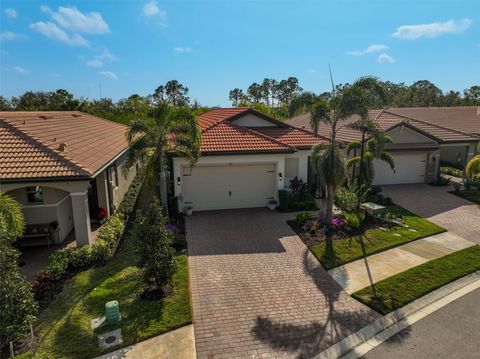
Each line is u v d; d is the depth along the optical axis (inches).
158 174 602.5
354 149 771.4
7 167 483.2
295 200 729.0
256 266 480.4
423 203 788.0
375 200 775.1
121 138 950.4
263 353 312.8
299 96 641.0
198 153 600.7
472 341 327.3
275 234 592.4
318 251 521.7
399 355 309.6
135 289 411.2
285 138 806.5
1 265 301.1
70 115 1039.6
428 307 384.8
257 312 374.9
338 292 414.9
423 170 978.1
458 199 820.6
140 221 398.6
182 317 358.3
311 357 308.7
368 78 581.0
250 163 706.2
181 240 549.3
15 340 297.9
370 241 560.7
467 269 468.1
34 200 535.8
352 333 340.8
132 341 322.3
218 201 721.0
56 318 355.3
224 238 576.1
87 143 691.4
